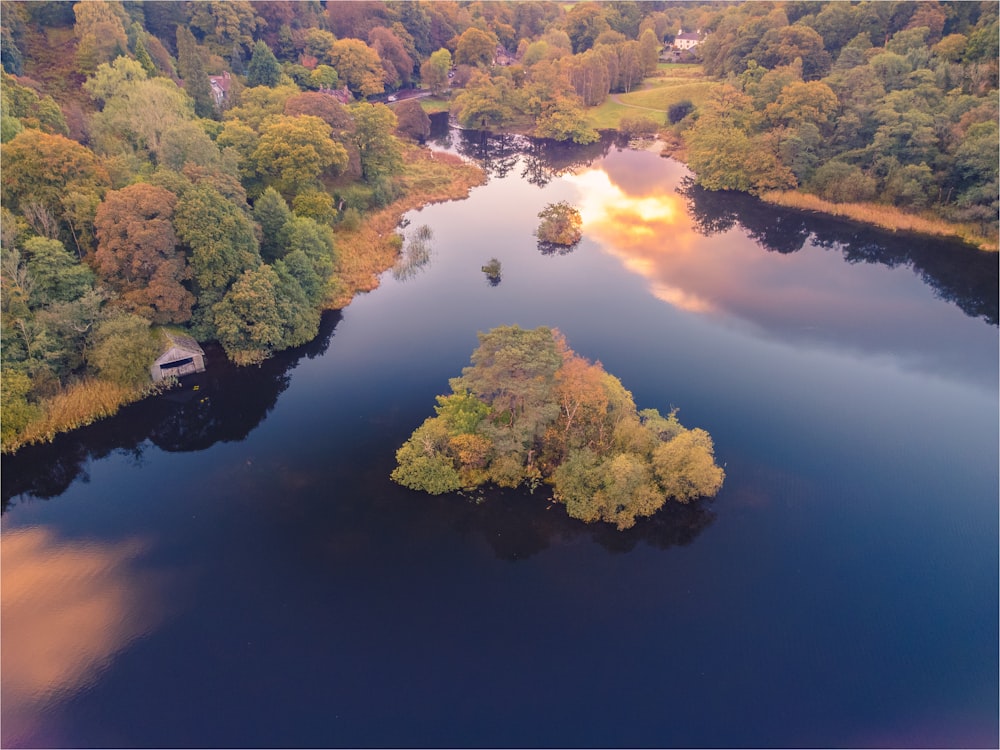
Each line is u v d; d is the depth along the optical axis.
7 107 87.56
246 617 47.78
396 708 41.88
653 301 92.81
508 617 47.84
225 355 77.94
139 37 133.88
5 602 48.50
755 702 42.03
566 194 137.25
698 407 70.38
